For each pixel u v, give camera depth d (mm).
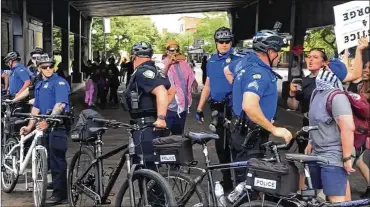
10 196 6219
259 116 3873
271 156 4027
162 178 4164
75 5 27297
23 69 7547
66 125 5809
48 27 21516
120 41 57656
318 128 4129
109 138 10156
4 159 6395
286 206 3646
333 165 4055
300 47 16594
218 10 31422
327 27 15117
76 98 21266
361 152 5020
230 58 5547
